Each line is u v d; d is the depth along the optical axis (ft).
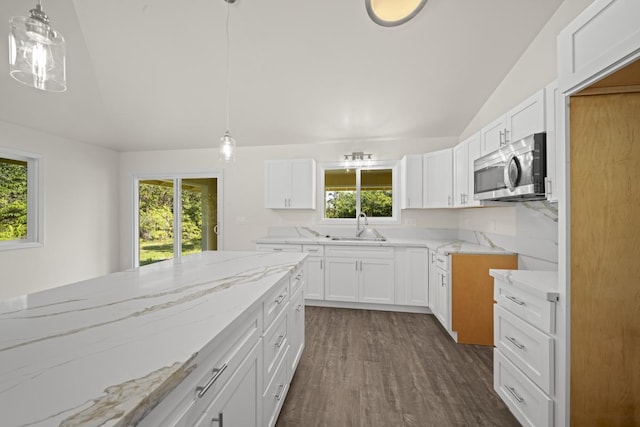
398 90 9.64
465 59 8.03
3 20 7.04
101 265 13.82
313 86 9.67
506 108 8.42
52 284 11.53
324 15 7.07
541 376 4.31
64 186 12.08
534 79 6.98
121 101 10.51
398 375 6.55
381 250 10.89
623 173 3.92
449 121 11.32
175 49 8.23
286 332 5.33
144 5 7.04
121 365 1.95
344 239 12.68
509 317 5.08
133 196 14.92
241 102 10.62
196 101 10.58
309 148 13.69
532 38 7.02
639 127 3.89
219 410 2.66
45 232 11.26
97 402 1.55
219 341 2.52
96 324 2.68
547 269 6.56
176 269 5.27
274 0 6.74
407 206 11.65
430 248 10.02
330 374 6.58
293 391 5.95
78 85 9.51
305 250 11.46
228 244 14.33
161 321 2.76
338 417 5.20
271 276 4.69
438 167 10.78
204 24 7.43
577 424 3.97
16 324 2.67
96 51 8.36
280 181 12.80
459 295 8.23
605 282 3.93
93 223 13.43
